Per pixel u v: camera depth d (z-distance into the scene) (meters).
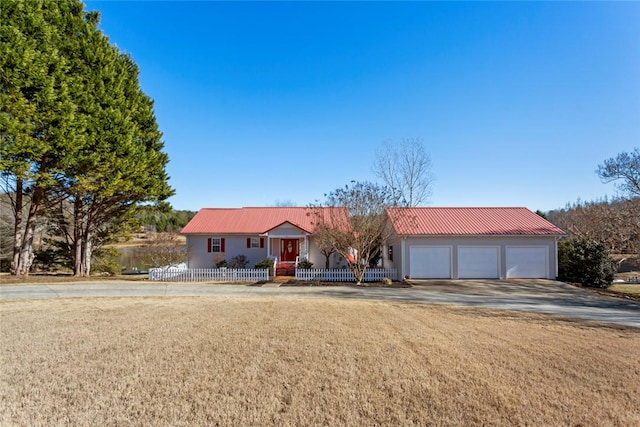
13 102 17.05
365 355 6.85
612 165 24.09
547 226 23.98
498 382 5.71
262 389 5.36
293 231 25.33
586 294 17.56
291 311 11.03
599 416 4.73
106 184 20.83
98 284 18.47
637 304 14.70
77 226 23.39
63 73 18.59
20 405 4.80
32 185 20.75
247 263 26.98
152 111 25.27
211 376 5.79
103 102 20.70
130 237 28.02
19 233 20.75
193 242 27.17
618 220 25.48
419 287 19.33
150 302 12.66
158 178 25.17
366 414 4.71
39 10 18.12
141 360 6.44
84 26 20.59
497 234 22.86
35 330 8.43
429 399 5.12
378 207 20.88
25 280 18.98
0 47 16.47
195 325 9.03
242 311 10.93
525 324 9.96
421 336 8.28
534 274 22.97
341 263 26.88
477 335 8.49
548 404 5.03
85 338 7.77
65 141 18.20
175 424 4.39
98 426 4.33
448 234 22.72
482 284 20.70
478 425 4.50
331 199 21.84
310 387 5.45
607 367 6.43
